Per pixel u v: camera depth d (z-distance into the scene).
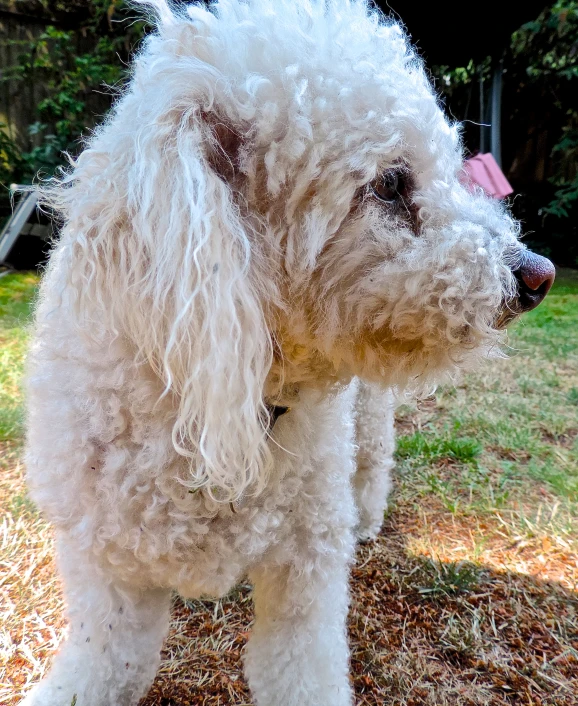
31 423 0.37
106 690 0.39
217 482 0.30
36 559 0.55
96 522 0.34
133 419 0.32
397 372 0.36
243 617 0.52
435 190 0.35
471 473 0.76
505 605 0.53
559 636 0.50
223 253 0.30
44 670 0.44
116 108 0.37
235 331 0.30
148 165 0.30
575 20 2.34
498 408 0.98
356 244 0.33
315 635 0.39
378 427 0.62
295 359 0.36
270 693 0.39
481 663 0.47
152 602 0.41
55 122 2.40
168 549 0.33
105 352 0.33
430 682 0.45
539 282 0.35
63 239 0.33
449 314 0.33
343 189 0.32
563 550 0.60
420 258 0.32
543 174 2.69
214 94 0.33
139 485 0.33
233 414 0.30
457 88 2.37
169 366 0.29
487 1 1.45
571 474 0.75
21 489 0.66
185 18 0.37
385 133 0.33
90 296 0.31
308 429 0.36
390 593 0.55
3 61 2.38
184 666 0.46
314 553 0.38
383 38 0.36
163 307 0.29
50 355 0.36
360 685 0.45
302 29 0.35
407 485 0.75
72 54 2.45
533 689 0.45
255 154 0.33
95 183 0.31
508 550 0.61
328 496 0.37
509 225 0.38
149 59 0.35
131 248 0.30
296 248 0.33
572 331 1.50
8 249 1.92
